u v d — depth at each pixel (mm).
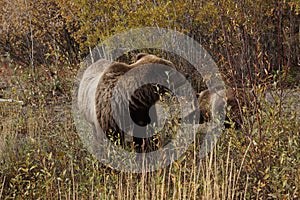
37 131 18219
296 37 27438
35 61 34469
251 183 12633
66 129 16906
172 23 27094
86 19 29531
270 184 12078
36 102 20844
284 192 12359
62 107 20531
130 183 13094
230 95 15875
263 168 12125
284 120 12930
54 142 16516
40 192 13141
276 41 26062
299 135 13062
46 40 38469
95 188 13250
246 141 12758
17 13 41375
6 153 16422
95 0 28469
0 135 18328
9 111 20953
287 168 11742
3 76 27094
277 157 12672
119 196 12266
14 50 39312
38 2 39750
